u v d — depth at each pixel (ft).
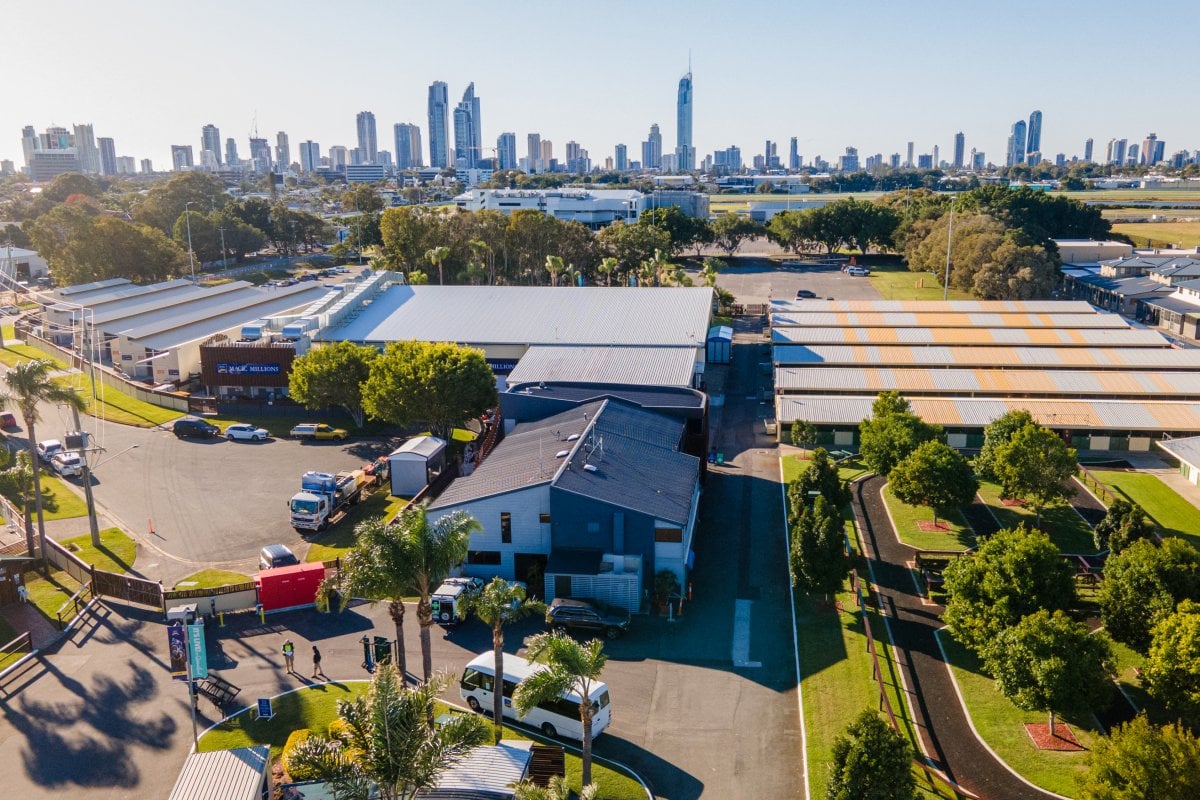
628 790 129.49
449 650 171.42
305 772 96.68
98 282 540.52
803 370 341.82
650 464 220.43
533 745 130.93
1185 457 250.78
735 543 218.18
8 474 232.32
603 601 185.47
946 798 125.08
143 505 251.39
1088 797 107.45
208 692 157.07
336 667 165.68
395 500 253.03
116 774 135.85
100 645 176.45
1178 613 138.41
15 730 148.05
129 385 368.07
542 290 431.84
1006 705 147.84
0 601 195.72
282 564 203.31
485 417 321.93
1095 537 202.18
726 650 170.71
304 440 308.60
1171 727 107.65
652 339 357.61
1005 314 436.35
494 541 199.41
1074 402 301.43
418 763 96.37
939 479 213.05
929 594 187.01
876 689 153.28
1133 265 575.38
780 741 142.61
